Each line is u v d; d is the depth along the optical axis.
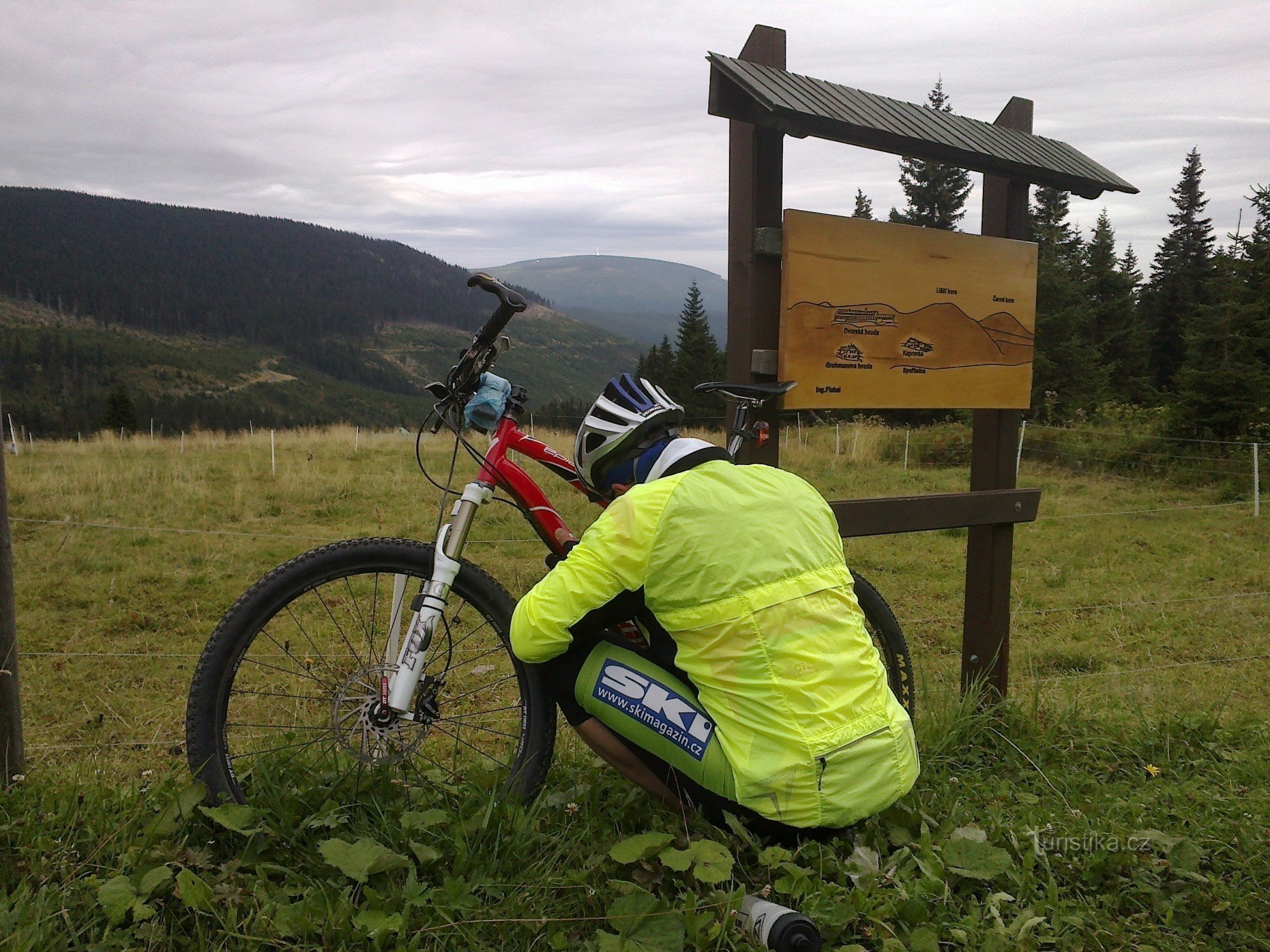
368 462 13.17
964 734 3.02
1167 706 4.04
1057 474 14.19
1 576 2.30
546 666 2.14
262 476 11.34
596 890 1.93
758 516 1.96
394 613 2.33
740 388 2.65
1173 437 14.78
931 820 2.34
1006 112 3.34
